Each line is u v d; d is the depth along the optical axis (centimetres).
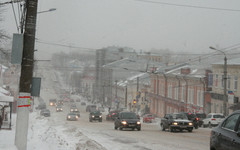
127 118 2852
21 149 1110
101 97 12431
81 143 1416
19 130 1113
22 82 1126
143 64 11338
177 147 1502
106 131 2598
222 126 841
